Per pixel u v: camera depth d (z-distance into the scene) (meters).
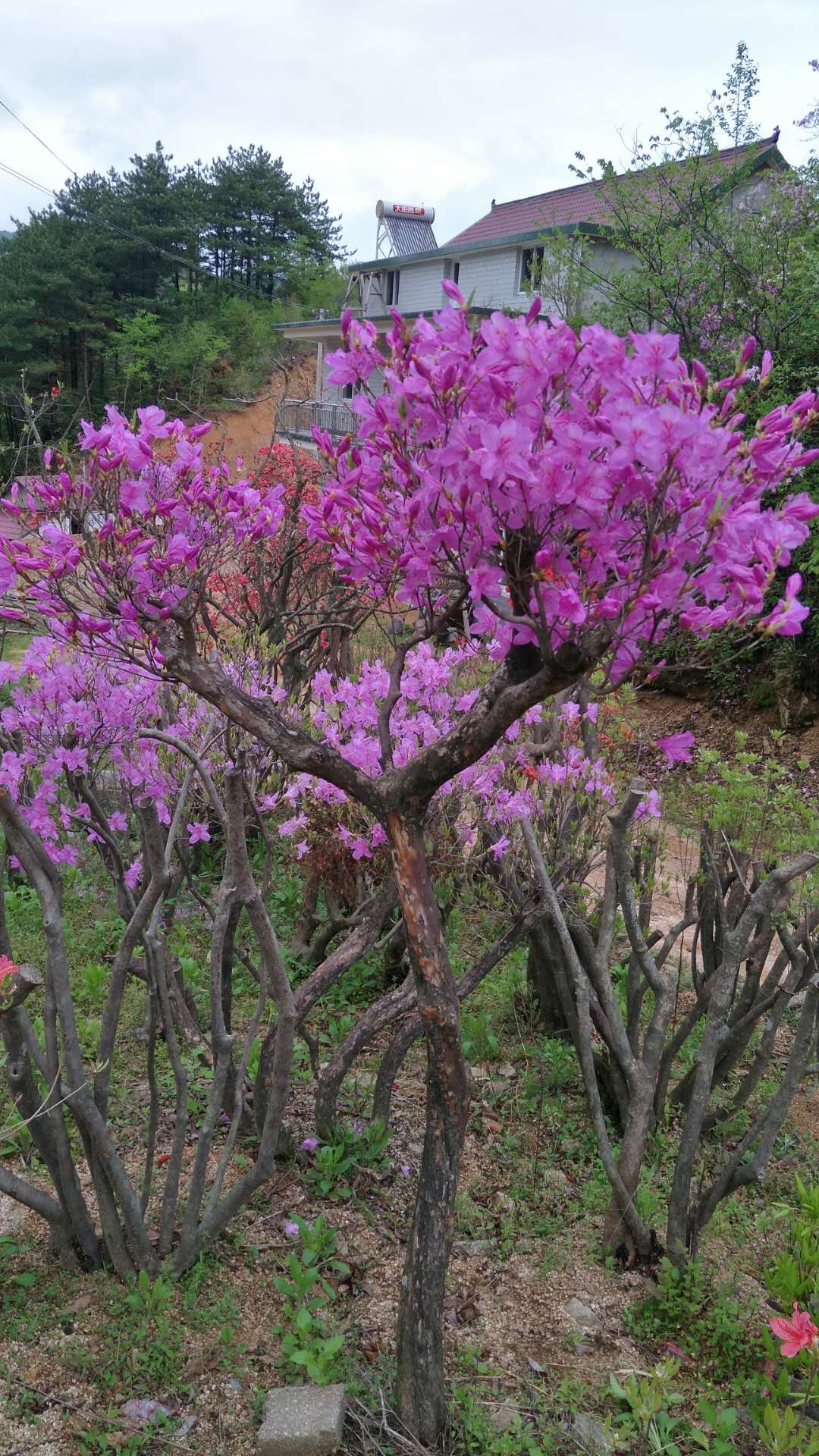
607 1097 3.79
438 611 2.11
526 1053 4.07
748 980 3.64
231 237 43.66
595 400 1.73
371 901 3.63
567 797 3.89
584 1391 2.52
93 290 34.69
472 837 4.12
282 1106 2.67
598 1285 2.93
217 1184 2.77
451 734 2.04
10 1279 2.67
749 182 11.66
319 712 4.19
